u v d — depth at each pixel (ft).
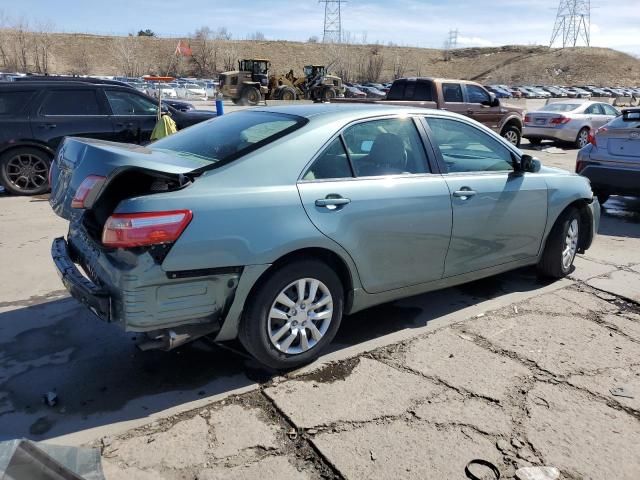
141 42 294.25
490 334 13.44
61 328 13.58
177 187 9.96
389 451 9.09
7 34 257.34
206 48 293.43
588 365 11.99
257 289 10.65
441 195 13.07
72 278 10.56
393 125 12.98
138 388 10.99
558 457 9.00
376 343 12.93
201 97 127.03
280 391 10.85
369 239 11.90
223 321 10.43
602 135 26.32
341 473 8.58
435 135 13.67
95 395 10.73
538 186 15.46
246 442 9.31
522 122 53.26
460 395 10.75
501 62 358.64
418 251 12.86
